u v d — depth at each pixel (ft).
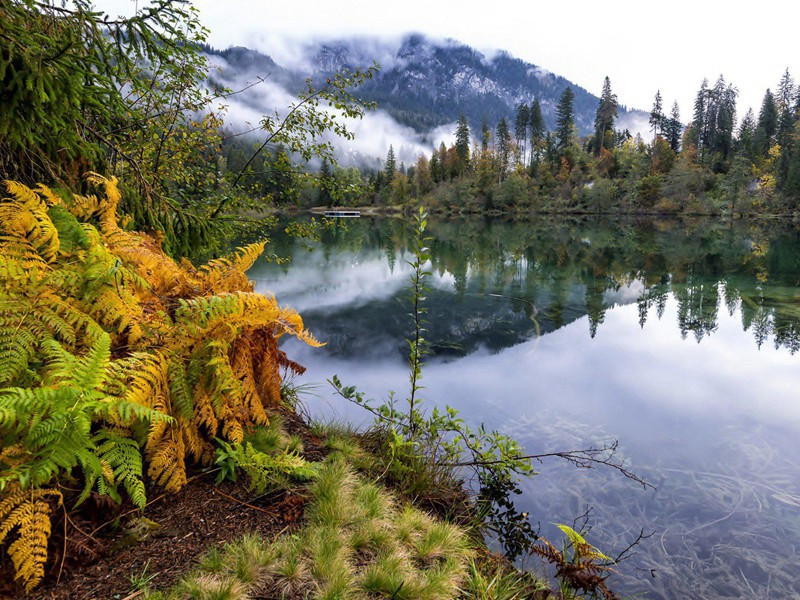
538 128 355.15
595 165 294.05
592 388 18.51
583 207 253.65
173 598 5.21
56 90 8.27
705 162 268.41
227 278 9.71
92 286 7.48
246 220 20.99
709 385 18.94
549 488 11.21
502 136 347.36
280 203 22.41
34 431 5.36
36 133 9.21
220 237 17.39
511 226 165.07
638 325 30.45
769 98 281.54
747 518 10.14
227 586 5.37
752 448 13.41
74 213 9.03
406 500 9.34
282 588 5.67
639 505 10.59
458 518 9.54
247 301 7.90
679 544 9.29
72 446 5.54
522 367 21.27
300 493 7.82
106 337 6.51
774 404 16.83
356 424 13.29
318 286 42.01
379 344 24.86
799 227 146.51
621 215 232.53
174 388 7.36
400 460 10.59
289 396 13.84
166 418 6.11
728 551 9.08
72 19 9.90
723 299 38.91
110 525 6.30
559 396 17.51
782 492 11.14
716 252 77.36
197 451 7.84
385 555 6.63
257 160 23.40
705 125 303.89
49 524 5.26
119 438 6.43
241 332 8.92
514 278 51.16
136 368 7.16
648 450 13.23
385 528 7.35
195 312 7.65
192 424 7.75
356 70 20.61
